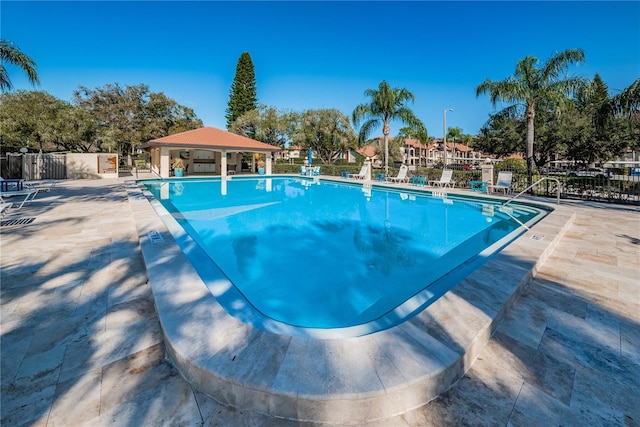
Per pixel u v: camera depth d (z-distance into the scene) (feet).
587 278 11.69
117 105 104.37
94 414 5.35
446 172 47.14
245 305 9.02
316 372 5.57
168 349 6.92
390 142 120.78
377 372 5.60
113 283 11.02
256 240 20.12
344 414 5.21
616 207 29.63
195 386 5.99
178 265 11.20
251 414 5.37
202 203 35.32
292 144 102.27
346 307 11.48
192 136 67.05
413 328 7.11
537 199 34.63
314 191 48.24
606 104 34.19
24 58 35.47
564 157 77.82
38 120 83.20
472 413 5.44
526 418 5.33
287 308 11.39
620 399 5.77
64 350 7.17
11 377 6.23
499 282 9.86
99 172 66.49
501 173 39.52
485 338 7.38
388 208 32.76
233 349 6.25
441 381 5.82
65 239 16.66
